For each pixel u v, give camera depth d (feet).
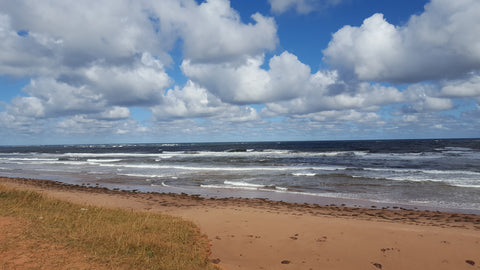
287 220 30.37
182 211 38.70
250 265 20.38
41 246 19.01
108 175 89.25
